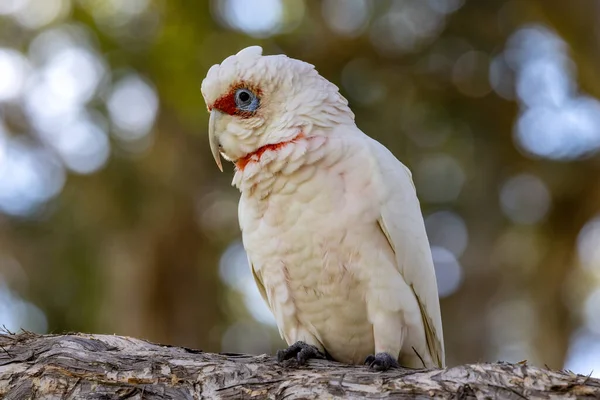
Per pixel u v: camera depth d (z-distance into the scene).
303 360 5.21
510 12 12.16
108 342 5.13
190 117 12.13
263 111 5.72
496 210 12.76
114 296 13.19
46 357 4.96
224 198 13.23
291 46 12.09
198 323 13.23
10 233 13.53
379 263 5.46
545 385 4.18
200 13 11.87
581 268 13.52
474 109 12.44
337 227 5.40
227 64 5.89
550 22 12.17
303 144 5.46
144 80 12.41
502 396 4.20
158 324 13.01
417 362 6.00
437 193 12.62
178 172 12.85
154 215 13.02
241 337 13.96
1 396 4.83
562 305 13.16
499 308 13.69
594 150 12.55
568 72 12.59
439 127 12.41
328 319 5.72
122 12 12.35
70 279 13.65
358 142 5.59
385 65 12.27
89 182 13.12
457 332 13.49
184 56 11.89
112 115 12.63
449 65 12.30
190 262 13.16
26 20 12.92
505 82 12.41
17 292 13.66
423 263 5.80
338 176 5.46
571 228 12.88
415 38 12.23
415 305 5.69
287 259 5.60
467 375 4.35
